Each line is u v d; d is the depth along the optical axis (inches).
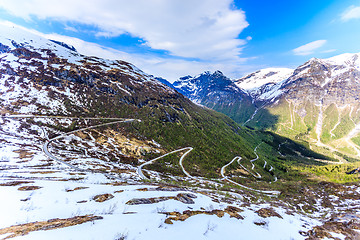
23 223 446.0
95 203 668.7
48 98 5255.9
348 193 2610.7
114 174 2289.6
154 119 6387.8
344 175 5255.9
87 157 3201.3
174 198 830.5
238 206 971.9
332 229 832.9
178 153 5310.0
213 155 6023.6
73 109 5260.8
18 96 4945.9
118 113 5954.7
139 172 3122.5
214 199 1008.9
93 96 6146.7
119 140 4724.4
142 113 6417.3
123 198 753.6
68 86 6082.7
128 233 423.2
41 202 615.5
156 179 2758.4
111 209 619.5
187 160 5068.9
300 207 2110.0
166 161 4613.7
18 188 753.0
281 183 4581.7
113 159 3730.3
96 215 534.9
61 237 370.0
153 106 7012.8
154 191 925.2
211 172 4825.3
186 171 4424.2
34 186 804.0
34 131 3816.4
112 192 837.2
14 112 4284.0
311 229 796.0
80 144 3892.7
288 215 995.9
